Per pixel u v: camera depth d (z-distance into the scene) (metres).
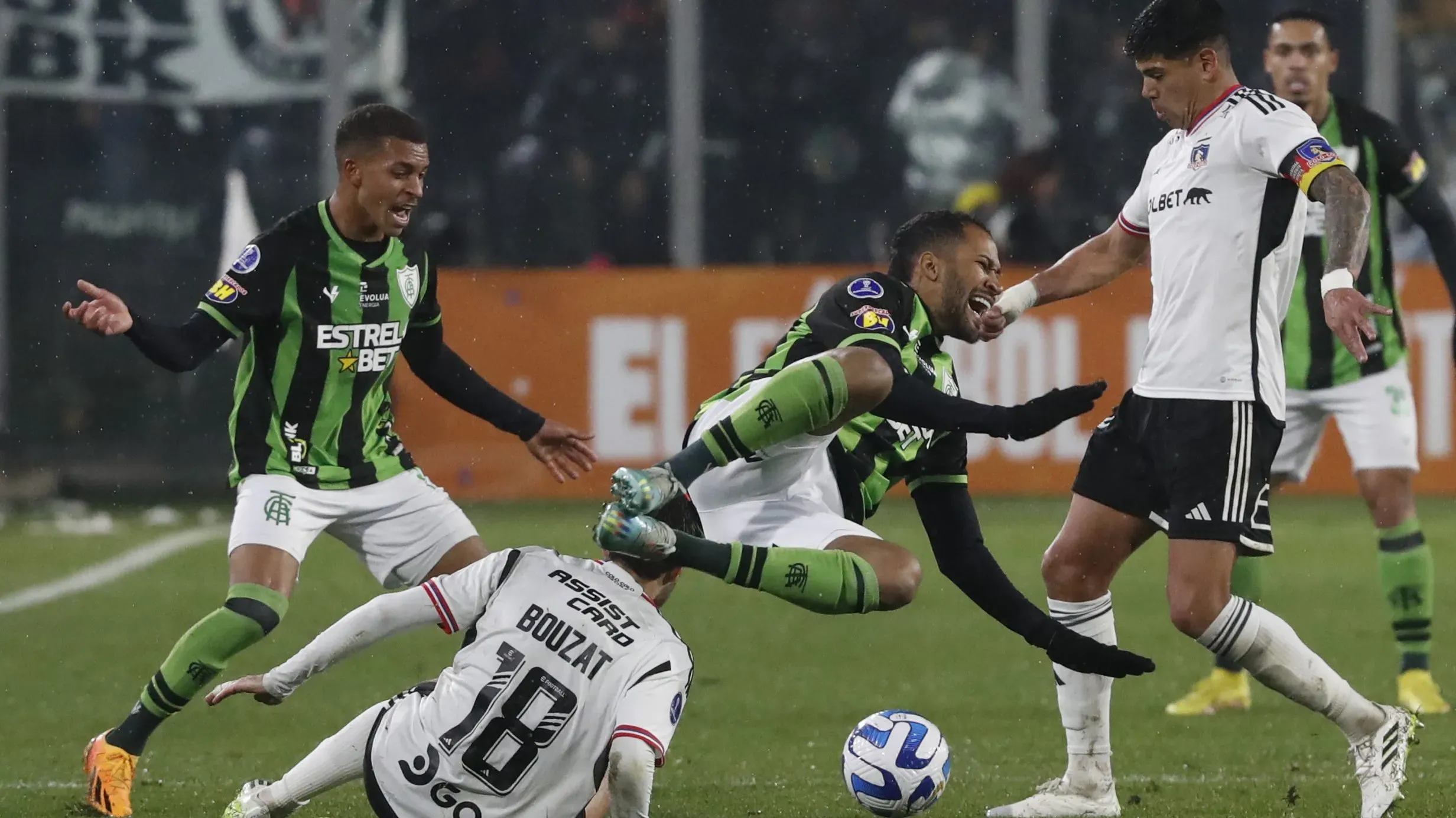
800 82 56.34
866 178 56.38
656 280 47.62
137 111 52.69
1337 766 21.30
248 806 15.38
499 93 55.09
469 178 55.09
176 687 18.58
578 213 54.97
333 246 19.89
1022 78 52.94
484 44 55.03
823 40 56.25
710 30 56.34
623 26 55.16
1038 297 20.11
